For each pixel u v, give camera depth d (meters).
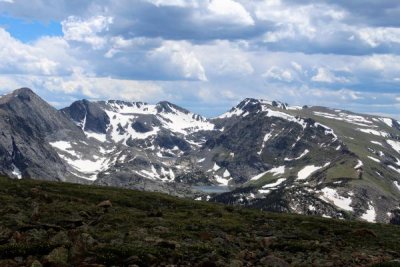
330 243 41.31
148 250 27.88
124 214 49.56
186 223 46.75
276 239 40.03
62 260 24.02
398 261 28.16
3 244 27.94
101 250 26.69
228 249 33.75
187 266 26.28
